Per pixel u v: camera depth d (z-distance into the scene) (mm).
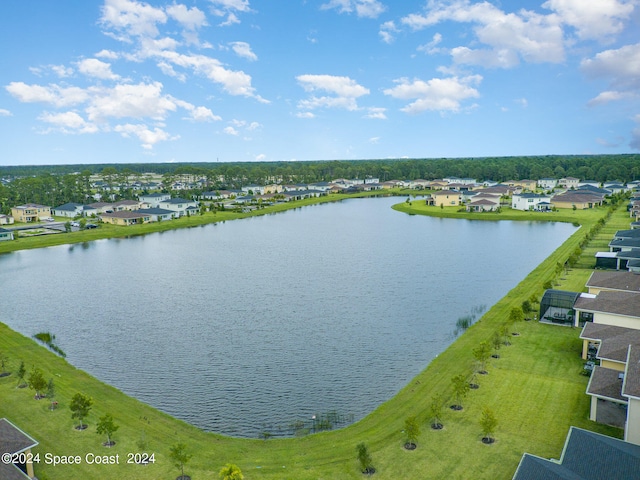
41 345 55000
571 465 28031
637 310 49312
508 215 163875
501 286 78500
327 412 40938
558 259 93438
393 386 45312
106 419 34969
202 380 46844
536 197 178000
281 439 36312
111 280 85000
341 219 169750
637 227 116062
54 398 41625
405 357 51562
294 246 117000
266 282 82625
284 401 42875
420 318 63656
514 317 55250
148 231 145500
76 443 35094
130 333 59000
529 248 110438
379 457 33188
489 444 34125
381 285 80000
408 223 157500
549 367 45969
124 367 49625
